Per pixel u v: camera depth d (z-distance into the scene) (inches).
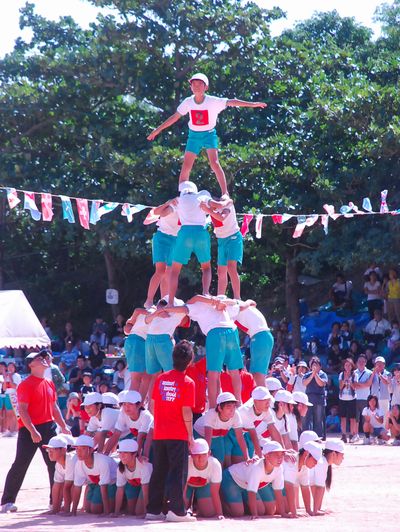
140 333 456.1
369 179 990.4
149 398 452.8
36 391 442.3
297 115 1053.2
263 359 455.5
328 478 423.8
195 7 1085.1
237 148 1009.5
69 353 1070.4
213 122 463.8
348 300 1087.6
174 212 461.1
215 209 441.1
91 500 426.6
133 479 410.6
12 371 912.3
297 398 479.5
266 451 395.9
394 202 976.3
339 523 379.9
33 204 544.1
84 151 1054.4
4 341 829.8
